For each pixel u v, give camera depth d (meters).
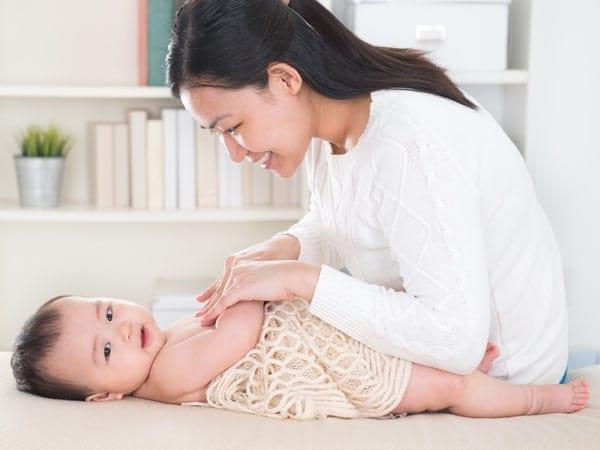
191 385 1.70
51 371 1.77
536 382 1.81
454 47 2.62
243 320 1.70
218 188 2.97
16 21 3.03
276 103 1.59
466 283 1.55
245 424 1.55
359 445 1.45
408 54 1.71
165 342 1.82
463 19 2.61
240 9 1.54
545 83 2.87
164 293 2.84
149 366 1.79
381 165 1.61
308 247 2.02
